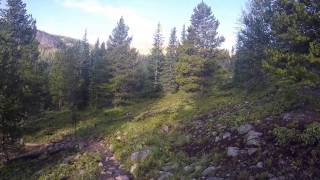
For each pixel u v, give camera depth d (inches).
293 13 769.6
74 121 2022.6
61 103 2508.6
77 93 2417.6
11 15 1868.8
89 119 2082.9
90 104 2517.2
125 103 2383.1
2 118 1057.5
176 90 2571.4
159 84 2773.1
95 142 1253.7
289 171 592.4
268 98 1075.9
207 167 699.4
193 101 1742.1
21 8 1895.9
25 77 1290.6
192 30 2162.9
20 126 1194.6
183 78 2122.3
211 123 979.9
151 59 3014.3
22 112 1150.3
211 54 2145.7
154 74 2942.9
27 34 1921.8
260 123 808.9
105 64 2516.0
